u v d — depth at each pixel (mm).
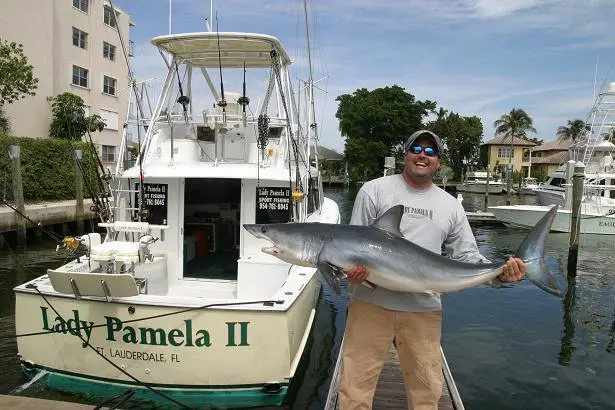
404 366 3061
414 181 3018
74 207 16578
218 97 8398
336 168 62438
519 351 6805
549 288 2729
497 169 65938
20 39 24266
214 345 4391
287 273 5812
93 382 4625
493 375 5988
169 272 6367
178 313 4352
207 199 7566
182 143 6898
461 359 6477
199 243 7324
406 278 2805
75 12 27953
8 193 15953
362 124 60812
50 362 4672
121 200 6281
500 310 8766
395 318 2969
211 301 4453
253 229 2898
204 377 4434
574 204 12242
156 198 6352
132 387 4543
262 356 4422
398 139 61500
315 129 8992
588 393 5562
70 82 27547
